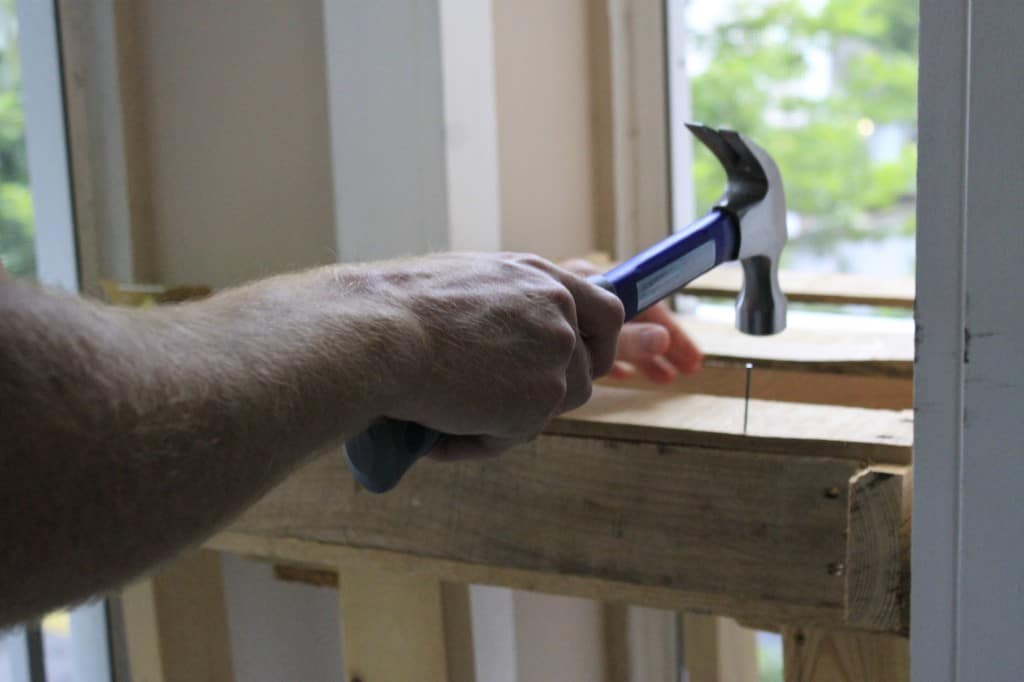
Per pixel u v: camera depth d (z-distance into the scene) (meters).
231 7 1.08
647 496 0.76
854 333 0.99
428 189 0.98
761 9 2.12
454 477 0.81
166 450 0.50
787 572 0.72
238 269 1.12
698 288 1.10
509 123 1.09
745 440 0.74
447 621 1.01
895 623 0.70
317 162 1.06
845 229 2.38
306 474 0.86
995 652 0.66
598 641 1.27
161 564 0.53
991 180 0.62
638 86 1.23
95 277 1.14
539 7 1.13
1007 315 0.63
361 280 0.64
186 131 1.12
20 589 0.47
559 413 0.71
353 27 0.99
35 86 1.13
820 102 2.31
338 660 1.15
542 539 0.79
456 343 0.64
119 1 1.09
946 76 0.63
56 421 0.47
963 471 0.65
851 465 0.70
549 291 0.68
